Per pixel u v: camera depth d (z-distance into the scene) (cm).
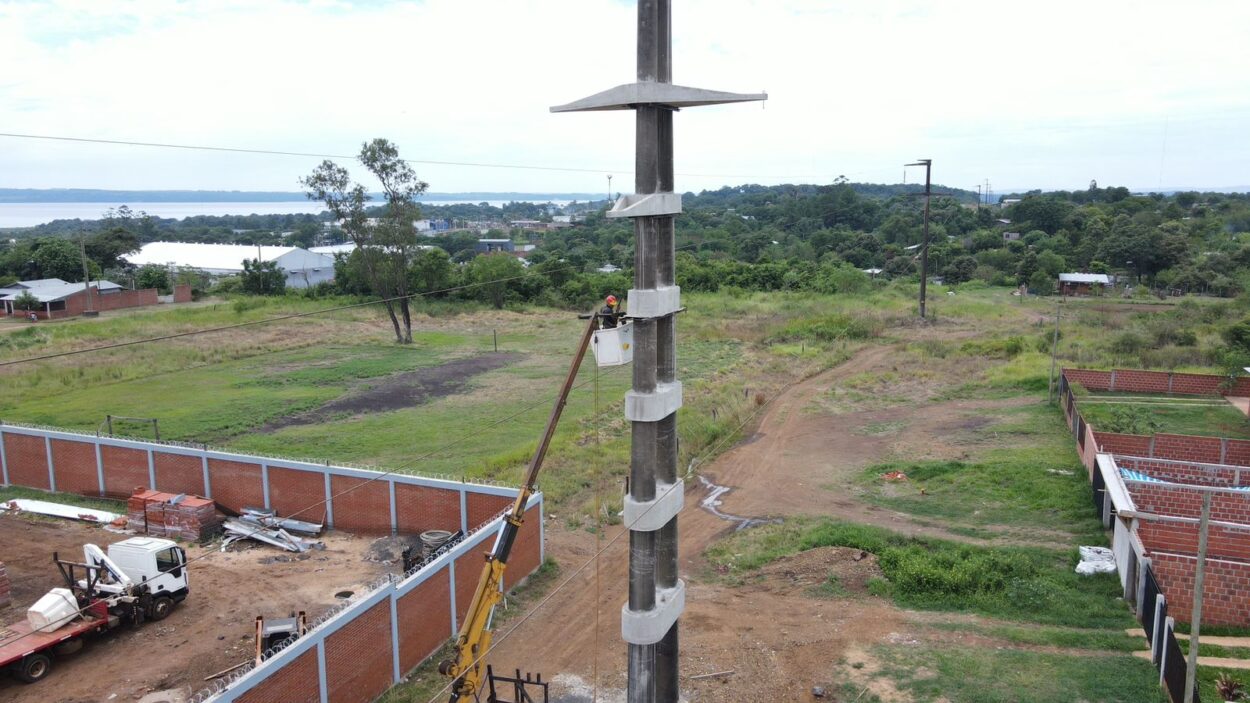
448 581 2091
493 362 5706
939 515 2805
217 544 2720
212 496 2981
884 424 4000
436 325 7444
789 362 5494
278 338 6588
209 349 5972
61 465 3250
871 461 3450
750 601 2242
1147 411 3862
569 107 1198
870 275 9412
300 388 4869
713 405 4250
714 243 12050
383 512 2744
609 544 2686
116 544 2230
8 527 2930
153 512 2811
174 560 2252
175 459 3020
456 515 2633
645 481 1262
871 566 2372
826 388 4803
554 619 2200
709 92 1139
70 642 2014
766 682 1819
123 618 2142
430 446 3662
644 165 1185
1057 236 11331
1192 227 11631
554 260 9325
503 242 16188
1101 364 4834
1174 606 1972
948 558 2350
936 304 7494
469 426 4012
